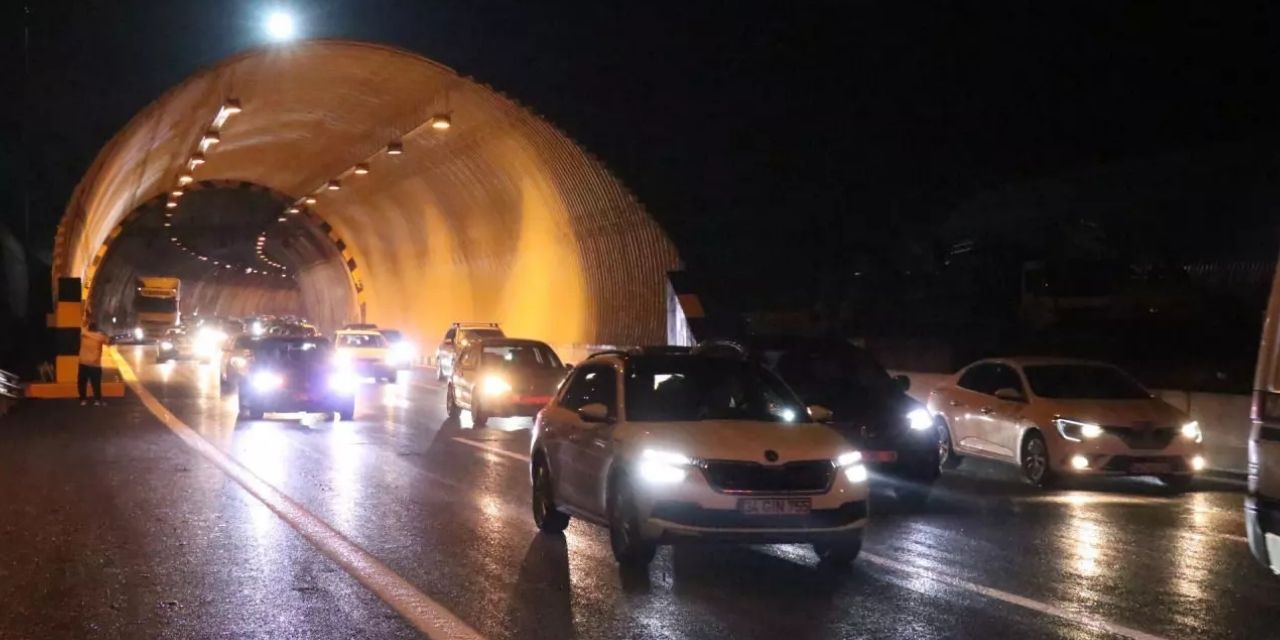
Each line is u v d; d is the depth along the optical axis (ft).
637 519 30.27
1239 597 28.30
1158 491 47.65
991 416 52.85
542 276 131.75
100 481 48.37
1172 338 108.37
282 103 113.19
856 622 25.89
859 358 51.31
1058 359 53.52
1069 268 119.85
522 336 139.03
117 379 120.78
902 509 42.65
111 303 280.31
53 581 29.94
